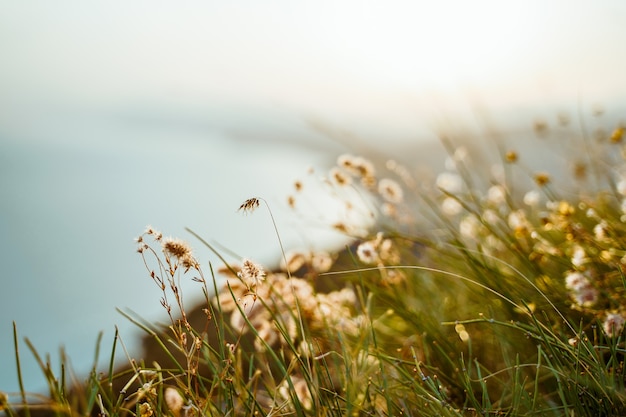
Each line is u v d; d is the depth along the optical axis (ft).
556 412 1.85
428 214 2.93
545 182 2.83
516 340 2.17
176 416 1.91
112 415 1.67
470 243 2.91
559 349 1.89
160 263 1.76
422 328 2.31
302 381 2.09
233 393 1.85
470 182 3.26
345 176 2.79
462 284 2.56
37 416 2.71
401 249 2.89
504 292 2.22
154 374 1.81
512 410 1.84
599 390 1.80
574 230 2.33
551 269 2.52
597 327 2.08
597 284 2.16
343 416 1.82
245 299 1.94
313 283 2.63
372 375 2.07
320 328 2.35
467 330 2.35
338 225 2.75
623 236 2.33
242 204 1.77
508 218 2.96
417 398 1.98
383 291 2.52
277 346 2.41
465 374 1.91
